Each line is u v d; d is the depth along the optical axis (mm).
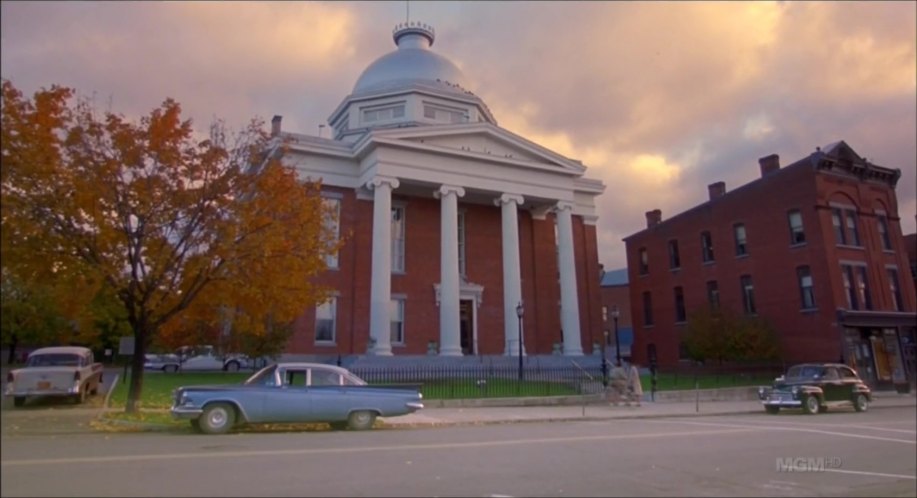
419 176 33344
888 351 35000
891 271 36719
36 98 10148
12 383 18000
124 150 15844
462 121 42844
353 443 12289
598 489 8312
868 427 17609
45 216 14070
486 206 38312
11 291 14375
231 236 16953
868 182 37062
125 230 16125
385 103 42156
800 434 15352
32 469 8734
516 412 20609
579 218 41250
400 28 48438
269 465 9422
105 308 25531
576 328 35625
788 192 36375
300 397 14492
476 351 35625
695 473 9656
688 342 36188
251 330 19547
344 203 33656
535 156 37094
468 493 7867
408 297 34656
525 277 38375
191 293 17391
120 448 11055
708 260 41312
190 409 13742
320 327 32188
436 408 21422
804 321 34688
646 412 21734
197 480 8203
